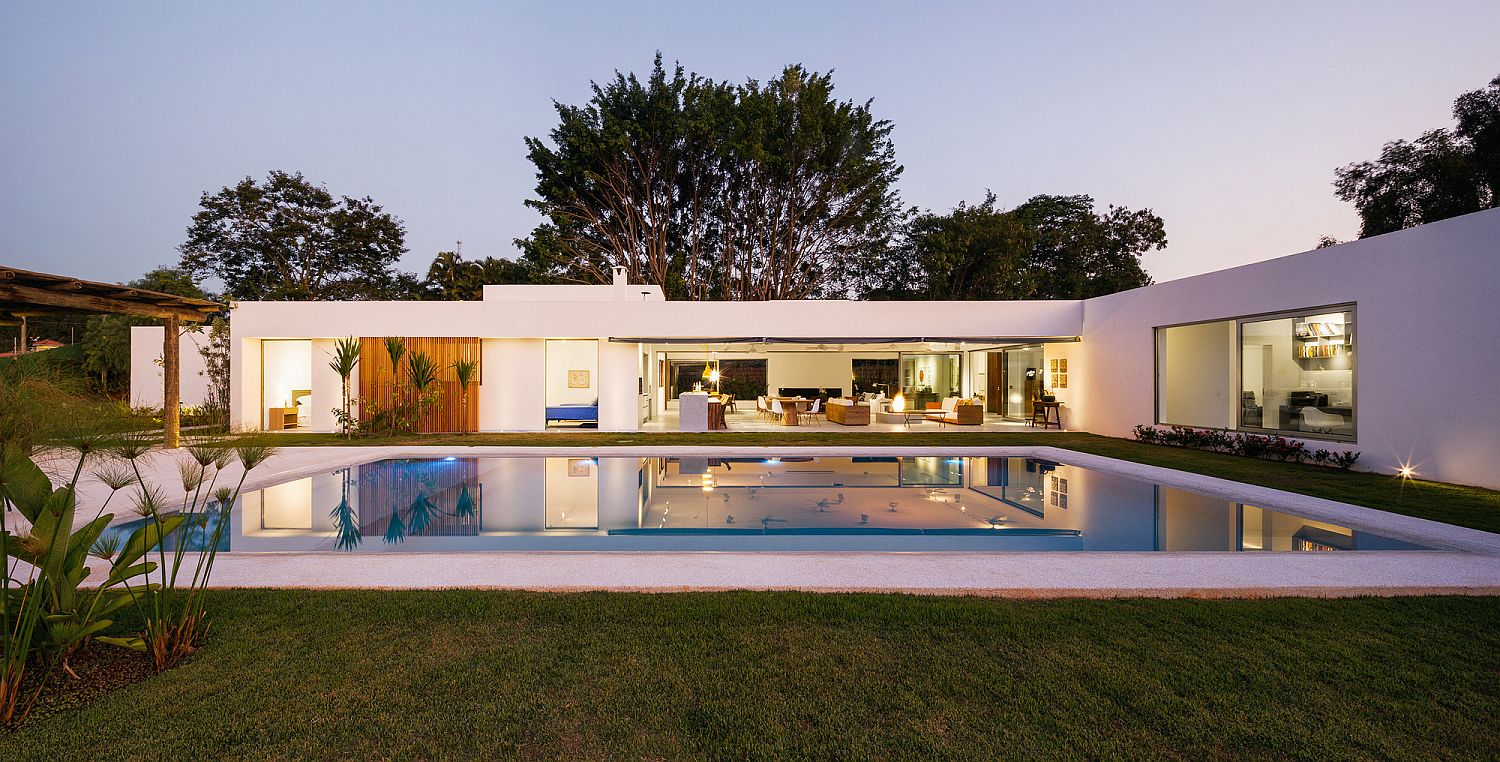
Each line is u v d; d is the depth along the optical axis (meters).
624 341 14.12
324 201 32.06
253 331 13.62
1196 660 2.72
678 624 3.14
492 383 14.03
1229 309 10.49
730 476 8.85
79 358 20.48
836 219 26.97
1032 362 16.98
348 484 8.13
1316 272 9.05
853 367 23.28
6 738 2.06
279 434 13.14
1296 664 2.69
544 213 25.25
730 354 21.70
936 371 22.09
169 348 9.81
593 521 6.14
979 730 2.18
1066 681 2.53
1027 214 30.17
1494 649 2.85
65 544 2.38
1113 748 2.06
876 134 26.52
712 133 24.48
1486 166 16.30
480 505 6.91
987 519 6.21
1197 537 5.44
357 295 33.00
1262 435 10.14
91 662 2.63
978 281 28.09
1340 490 7.05
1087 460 9.51
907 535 5.54
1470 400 7.23
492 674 2.58
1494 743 2.09
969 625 3.12
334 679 2.52
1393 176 18.25
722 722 2.22
